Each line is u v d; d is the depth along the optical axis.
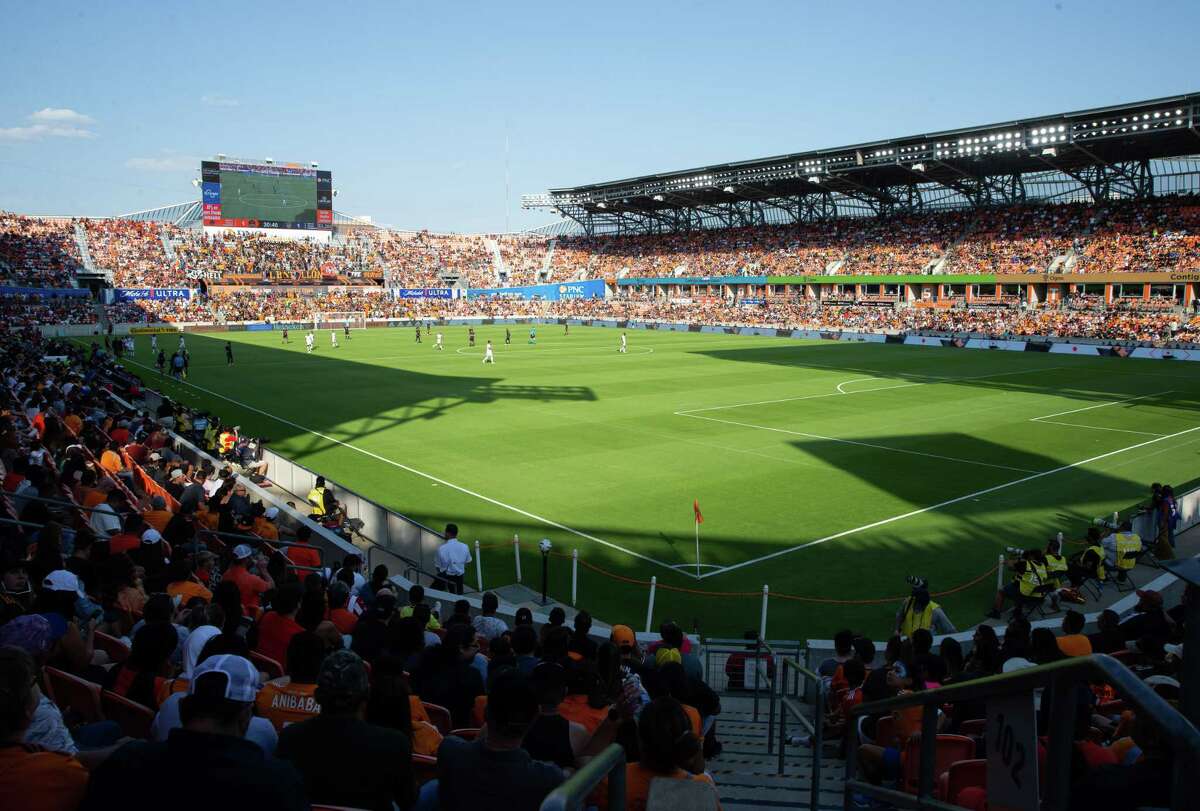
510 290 124.81
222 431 29.31
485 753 4.08
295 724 4.51
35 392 29.55
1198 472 29.09
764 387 49.47
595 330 102.25
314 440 33.94
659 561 20.36
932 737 3.59
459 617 10.83
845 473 28.69
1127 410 41.88
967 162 82.12
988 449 32.53
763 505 24.94
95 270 101.88
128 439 24.73
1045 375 56.28
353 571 13.75
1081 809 3.62
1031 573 16.91
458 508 24.50
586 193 114.25
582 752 5.53
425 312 110.81
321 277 114.88
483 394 46.00
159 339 83.19
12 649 3.57
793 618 17.25
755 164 91.19
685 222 124.62
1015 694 2.88
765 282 103.31
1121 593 18.11
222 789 3.28
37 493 14.68
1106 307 77.56
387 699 5.45
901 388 49.44
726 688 13.79
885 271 94.00
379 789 4.35
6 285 91.81
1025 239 86.06
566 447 32.59
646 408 41.59
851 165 84.44
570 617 16.97
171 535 13.85
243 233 118.62
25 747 3.52
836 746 10.07
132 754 3.41
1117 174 82.94
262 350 71.81
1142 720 2.14
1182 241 75.06
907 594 18.48
